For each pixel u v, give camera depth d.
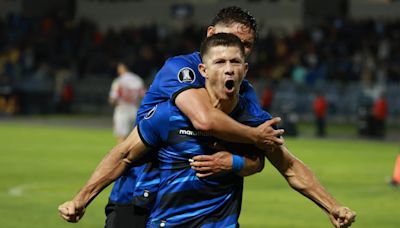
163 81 17.16
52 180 54.25
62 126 104.50
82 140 85.31
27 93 123.56
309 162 68.31
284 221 39.53
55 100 124.75
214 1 137.00
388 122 109.94
